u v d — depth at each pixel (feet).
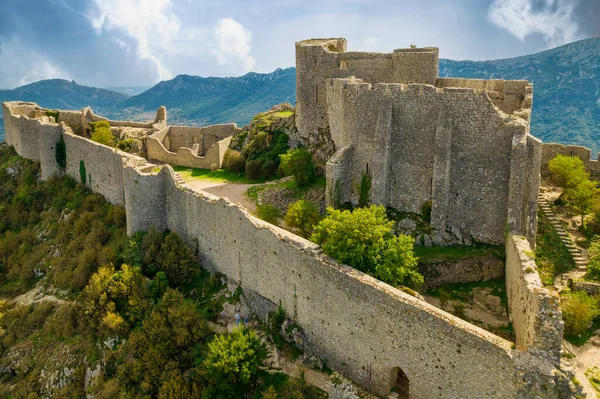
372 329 94.02
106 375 122.72
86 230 178.19
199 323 119.34
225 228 130.11
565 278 109.09
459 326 80.79
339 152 139.85
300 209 131.95
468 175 117.60
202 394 101.71
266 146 195.00
